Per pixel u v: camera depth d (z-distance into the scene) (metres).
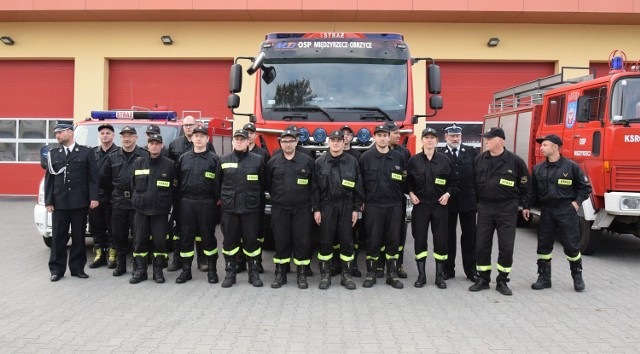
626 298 5.90
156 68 15.62
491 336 4.65
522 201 6.42
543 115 9.62
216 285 6.43
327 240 6.30
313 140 7.16
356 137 7.19
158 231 6.46
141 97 15.66
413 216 6.40
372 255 6.37
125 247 6.88
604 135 7.64
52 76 15.80
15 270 7.04
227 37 15.28
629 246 9.09
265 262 7.74
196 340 4.51
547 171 6.28
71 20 15.37
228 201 6.28
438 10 14.16
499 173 6.02
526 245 9.20
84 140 8.67
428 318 5.16
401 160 6.35
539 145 9.65
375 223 6.30
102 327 4.83
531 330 4.82
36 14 14.78
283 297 5.90
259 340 4.52
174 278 6.76
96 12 14.59
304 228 6.30
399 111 7.41
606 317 5.21
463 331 4.78
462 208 6.63
